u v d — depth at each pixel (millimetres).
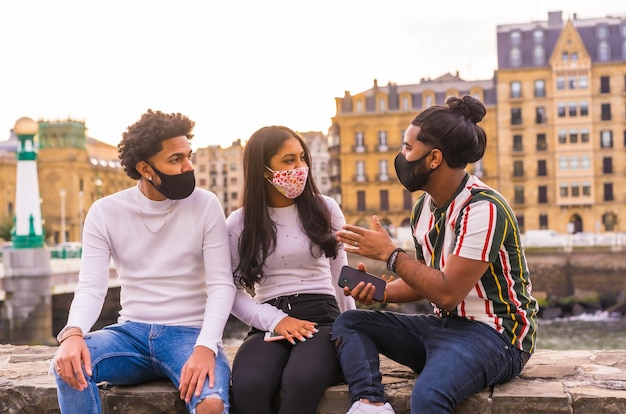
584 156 63531
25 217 26562
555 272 48906
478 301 3262
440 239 3311
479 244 3100
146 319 3549
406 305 37844
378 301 3463
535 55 64688
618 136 63250
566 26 63531
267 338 3449
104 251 3596
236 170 105812
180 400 3447
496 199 3176
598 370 3721
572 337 32531
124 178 92375
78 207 80438
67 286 29359
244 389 3258
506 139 64875
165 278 3557
